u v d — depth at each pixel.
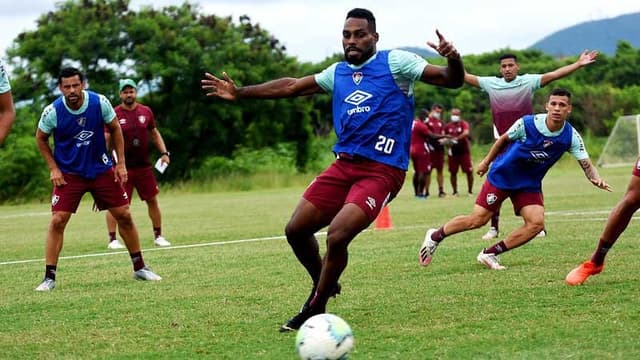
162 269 11.67
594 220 15.98
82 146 10.39
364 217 7.27
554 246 12.20
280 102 45.12
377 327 7.38
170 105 43.50
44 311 8.79
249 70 44.53
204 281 10.35
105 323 8.03
